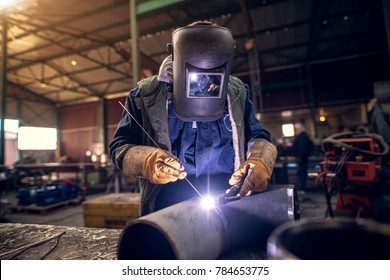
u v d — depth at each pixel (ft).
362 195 9.78
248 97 3.37
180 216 1.73
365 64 25.88
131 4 11.75
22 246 2.70
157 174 2.15
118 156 2.53
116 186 18.57
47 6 18.47
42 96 40.47
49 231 3.20
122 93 37.14
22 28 20.92
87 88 36.14
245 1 15.30
